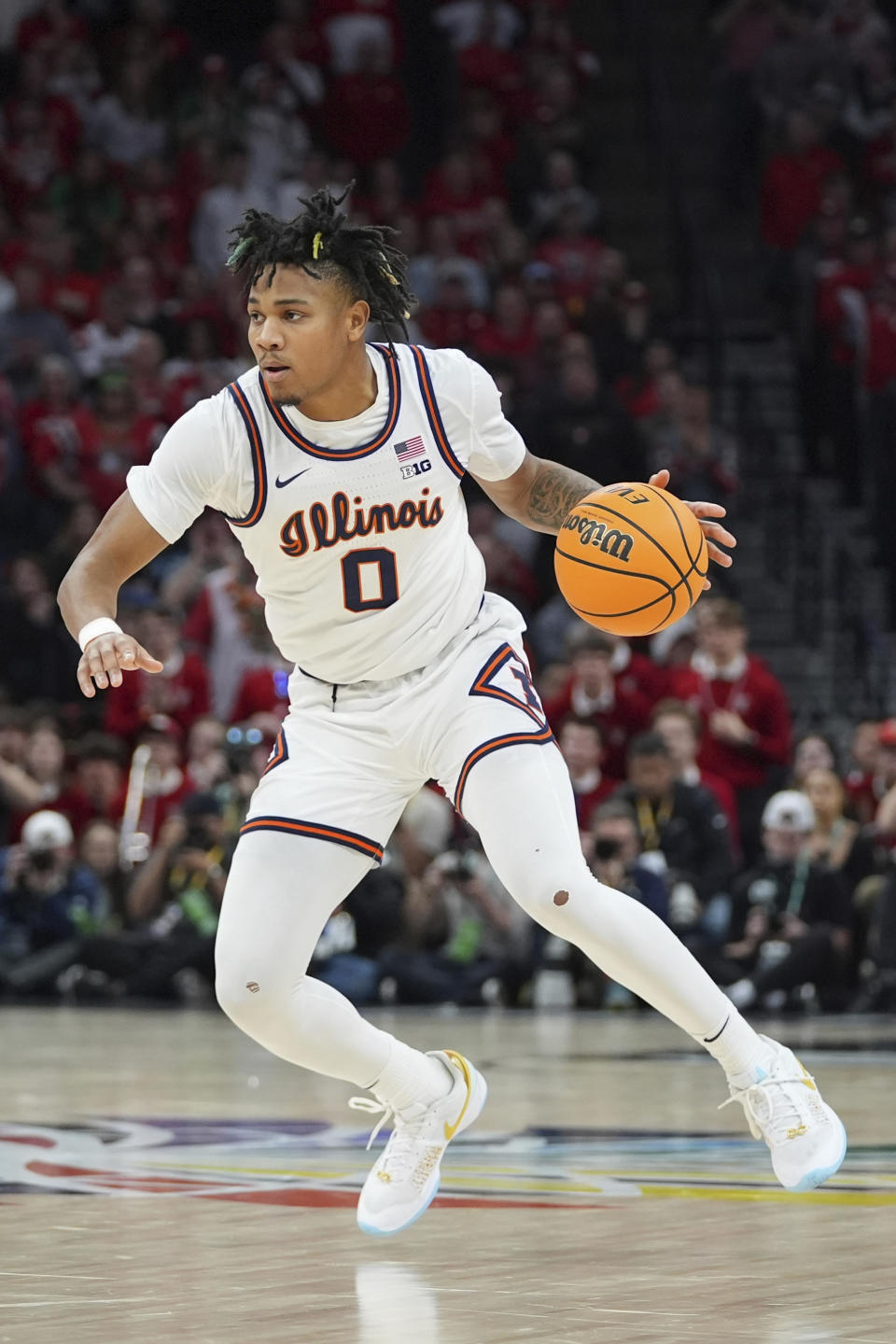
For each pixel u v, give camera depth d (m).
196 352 43.31
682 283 49.97
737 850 31.23
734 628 32.22
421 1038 24.03
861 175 49.94
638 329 46.50
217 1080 18.80
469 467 10.47
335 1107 16.25
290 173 48.78
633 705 31.89
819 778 30.56
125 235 46.44
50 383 40.50
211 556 37.31
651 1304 8.01
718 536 10.61
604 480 40.56
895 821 30.06
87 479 40.56
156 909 32.28
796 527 43.84
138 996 32.03
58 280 45.25
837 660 42.44
